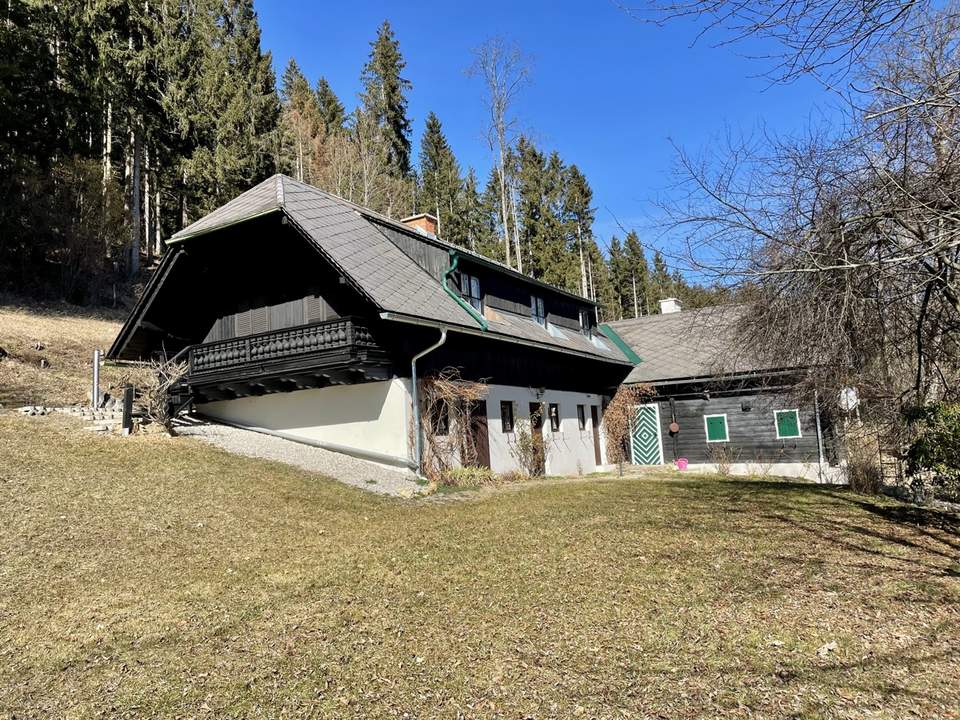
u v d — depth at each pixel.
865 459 12.66
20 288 26.81
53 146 28.73
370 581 6.50
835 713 3.66
